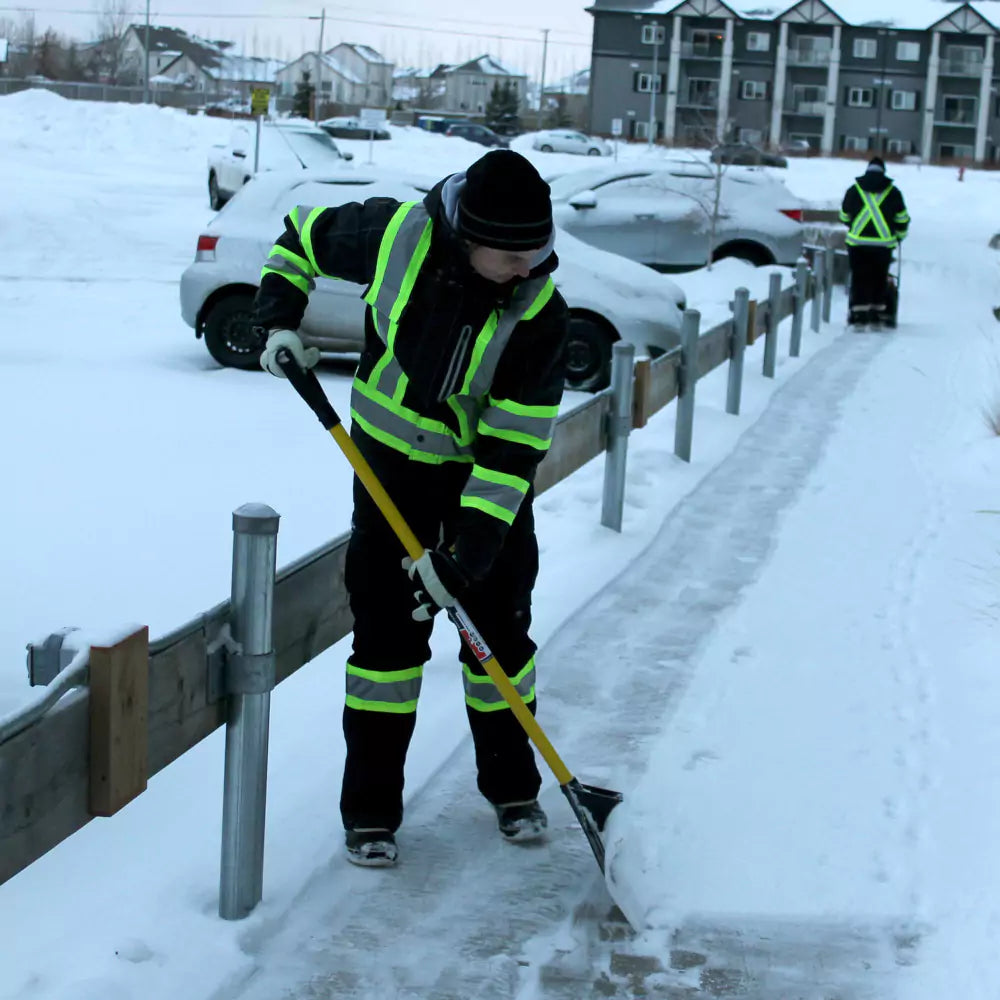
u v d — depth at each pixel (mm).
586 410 6027
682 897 3289
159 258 16906
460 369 3068
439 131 57375
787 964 3051
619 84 77312
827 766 4020
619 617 5340
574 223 16484
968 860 3465
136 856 3355
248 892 3092
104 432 8070
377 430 3260
